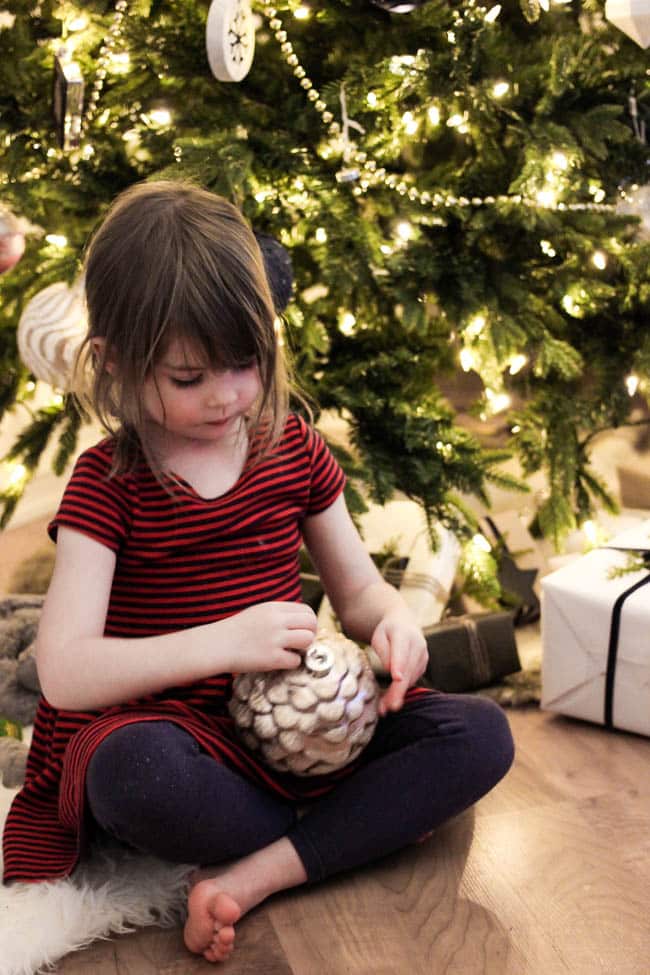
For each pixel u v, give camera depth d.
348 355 1.58
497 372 1.51
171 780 0.96
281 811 1.06
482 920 1.01
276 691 1.02
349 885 1.06
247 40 1.31
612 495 1.80
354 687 1.02
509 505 1.88
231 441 1.09
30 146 1.51
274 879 1.02
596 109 1.46
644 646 1.29
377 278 1.48
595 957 0.96
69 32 1.44
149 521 1.06
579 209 1.49
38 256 1.55
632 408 1.67
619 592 1.31
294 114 1.46
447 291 1.46
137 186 1.05
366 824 1.05
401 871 1.08
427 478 1.46
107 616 1.09
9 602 1.57
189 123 1.47
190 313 0.93
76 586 1.03
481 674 1.42
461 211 1.48
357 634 1.17
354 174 1.40
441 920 1.01
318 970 0.95
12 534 1.99
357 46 1.53
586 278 1.54
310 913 1.02
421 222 1.48
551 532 1.61
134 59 1.42
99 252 0.98
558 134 1.42
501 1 1.55
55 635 1.01
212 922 0.96
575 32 1.53
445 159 1.64
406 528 1.62
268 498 1.11
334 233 1.37
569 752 1.31
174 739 0.98
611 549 1.44
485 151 1.55
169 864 1.06
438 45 1.52
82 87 1.35
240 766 1.04
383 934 0.99
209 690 1.08
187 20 1.43
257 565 1.10
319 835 1.04
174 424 0.99
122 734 0.98
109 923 1.00
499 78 1.47
